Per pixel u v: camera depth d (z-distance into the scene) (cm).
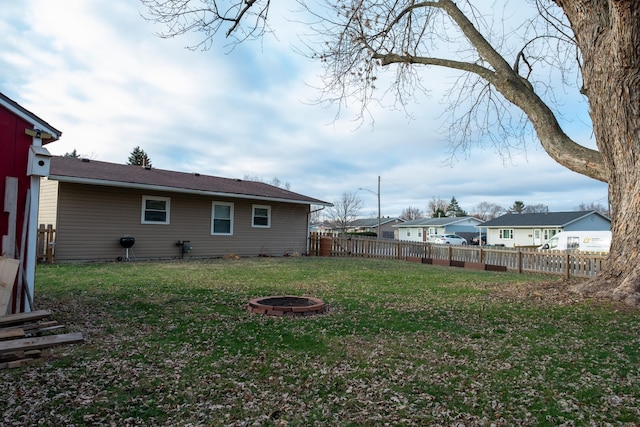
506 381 347
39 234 1190
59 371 352
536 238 3872
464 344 452
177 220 1503
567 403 304
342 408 295
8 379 333
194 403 298
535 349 434
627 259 680
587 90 718
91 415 275
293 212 1909
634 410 292
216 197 1619
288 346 436
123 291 729
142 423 267
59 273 951
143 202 1411
